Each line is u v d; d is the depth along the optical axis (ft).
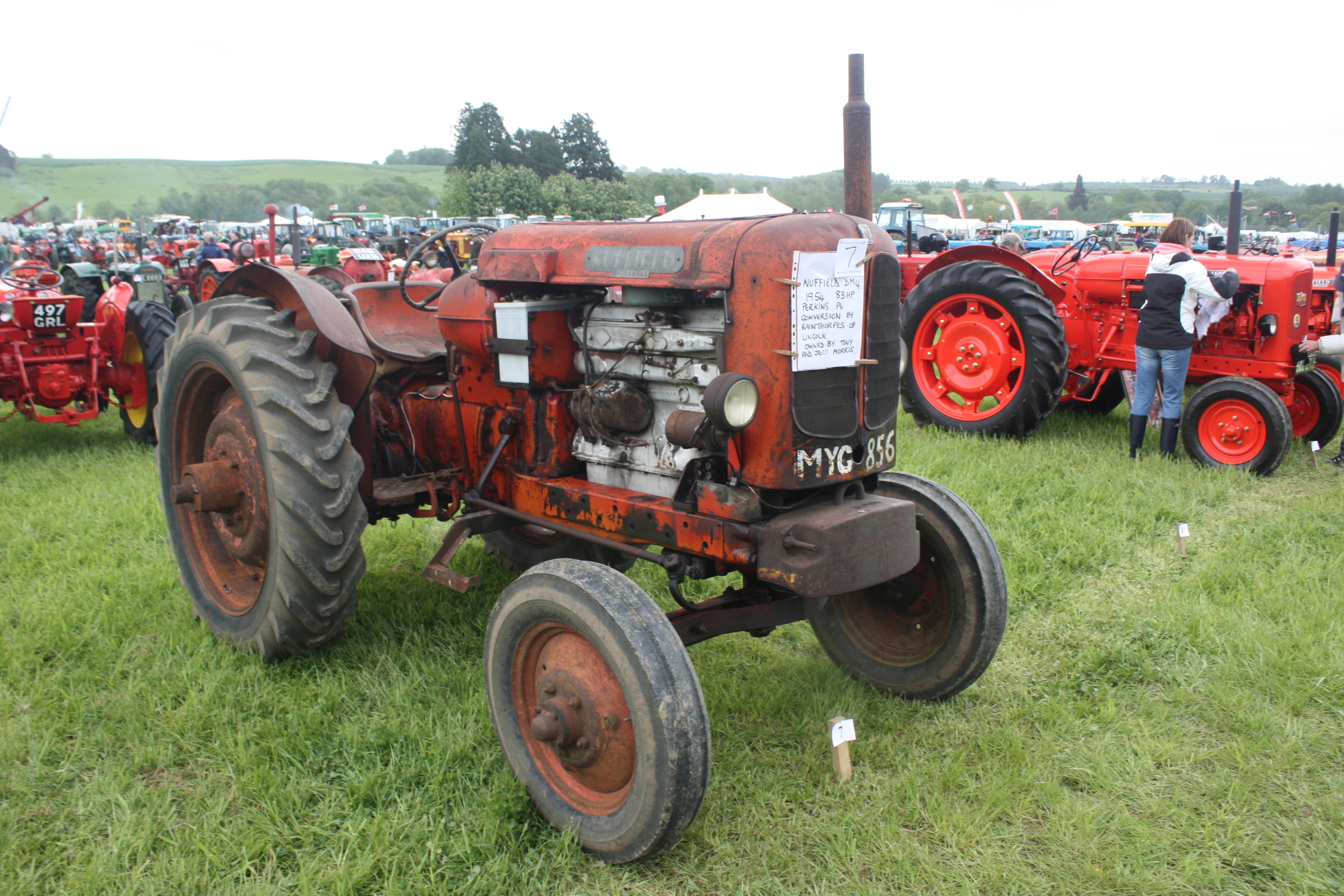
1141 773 8.66
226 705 9.54
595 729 7.60
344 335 10.07
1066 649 11.26
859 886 7.18
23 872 7.17
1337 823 7.91
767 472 7.84
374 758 8.66
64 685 10.03
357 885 7.10
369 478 10.70
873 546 8.08
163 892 7.00
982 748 9.02
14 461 19.83
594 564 7.90
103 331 21.20
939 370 22.82
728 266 7.73
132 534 14.66
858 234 8.09
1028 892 7.16
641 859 7.55
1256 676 10.22
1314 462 20.21
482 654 10.91
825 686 10.36
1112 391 25.12
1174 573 13.50
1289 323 20.07
